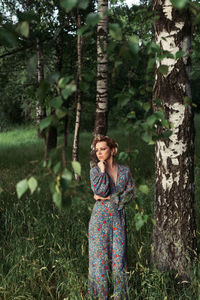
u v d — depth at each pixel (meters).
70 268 3.18
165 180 3.00
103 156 2.80
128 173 2.89
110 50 1.60
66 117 1.49
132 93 1.78
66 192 1.46
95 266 2.89
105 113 4.73
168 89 2.81
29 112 23.14
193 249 3.08
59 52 6.69
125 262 2.92
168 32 2.72
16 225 4.24
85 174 7.03
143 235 3.87
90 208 2.99
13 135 19.97
